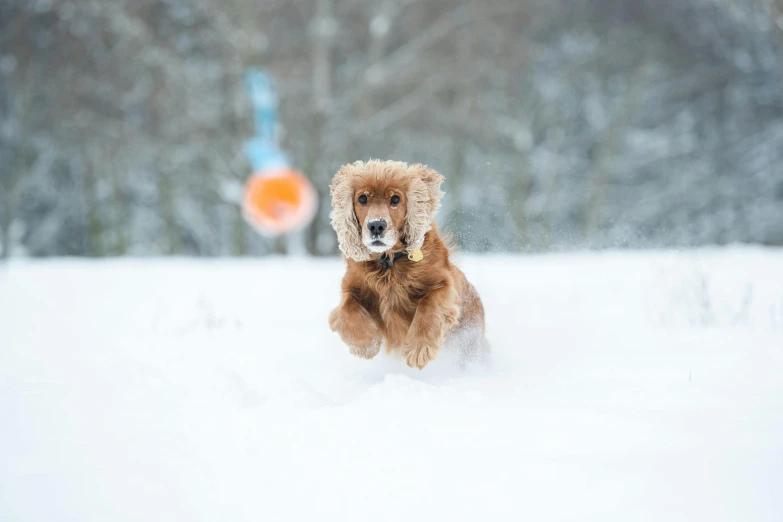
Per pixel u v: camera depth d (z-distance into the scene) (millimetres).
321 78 27734
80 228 35719
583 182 35656
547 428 3611
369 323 5488
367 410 3953
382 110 29766
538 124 35500
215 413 3943
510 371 5496
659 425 3607
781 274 10352
